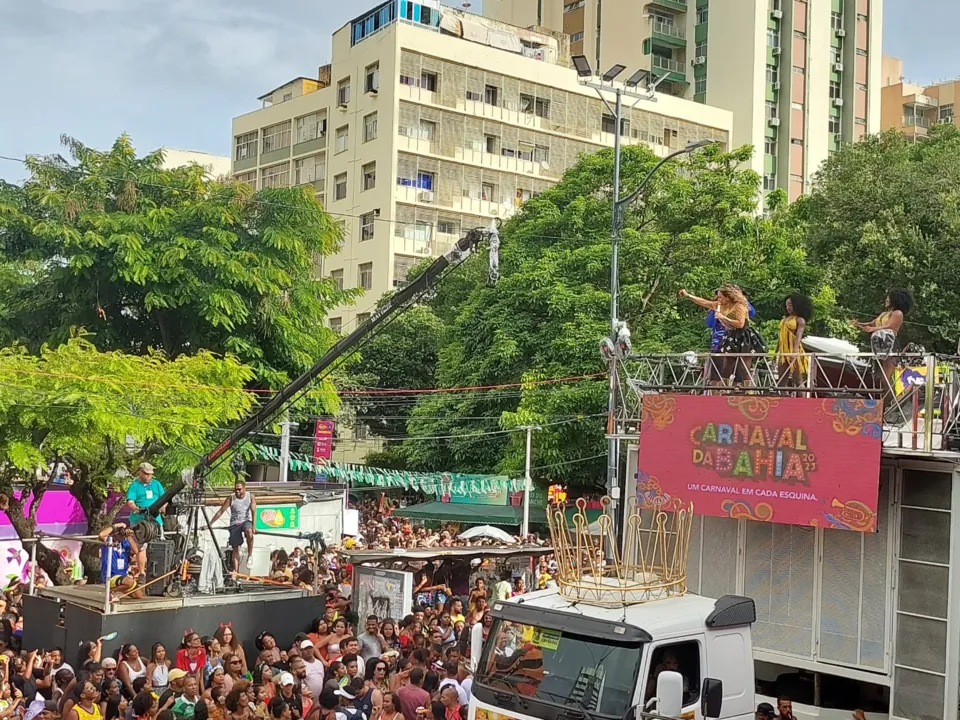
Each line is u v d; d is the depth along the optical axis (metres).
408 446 37.09
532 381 30.00
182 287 28.66
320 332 31.94
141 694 11.07
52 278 28.86
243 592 15.96
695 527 12.41
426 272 13.93
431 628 14.89
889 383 11.00
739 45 59.31
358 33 52.91
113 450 22.70
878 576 10.93
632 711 8.70
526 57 54.09
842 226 32.16
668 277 30.98
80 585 15.70
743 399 11.71
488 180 52.75
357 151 52.00
